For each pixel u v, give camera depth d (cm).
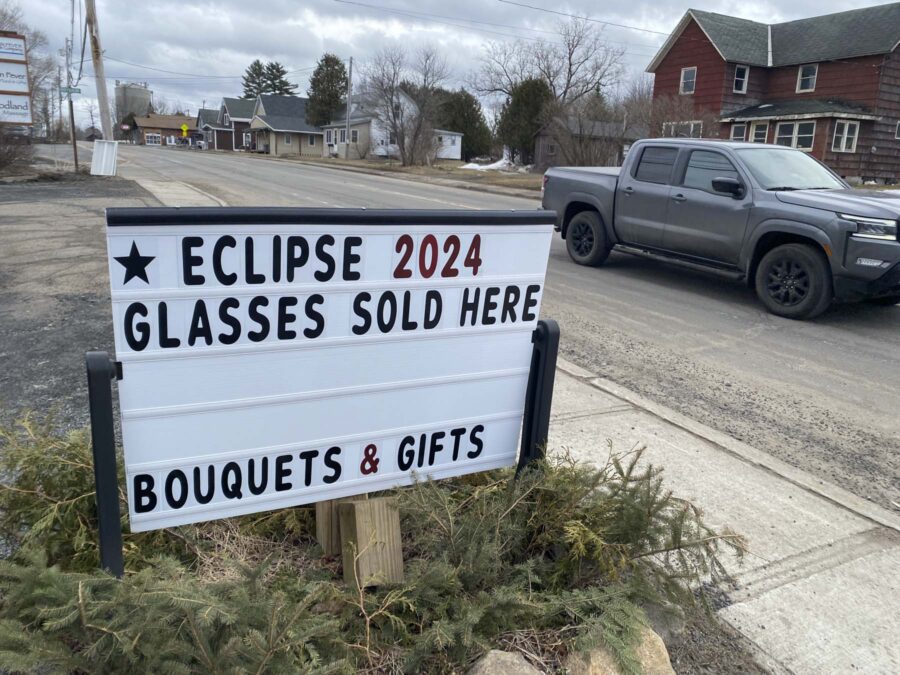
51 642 192
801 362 623
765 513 354
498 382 276
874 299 837
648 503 263
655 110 2778
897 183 3123
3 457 287
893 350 669
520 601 237
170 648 189
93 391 203
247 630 194
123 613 194
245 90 11312
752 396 531
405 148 4550
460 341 261
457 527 267
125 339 205
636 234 942
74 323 596
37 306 645
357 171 3834
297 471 245
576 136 2914
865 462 429
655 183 910
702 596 259
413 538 289
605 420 457
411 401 259
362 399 248
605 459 395
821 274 743
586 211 1026
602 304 813
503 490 299
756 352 648
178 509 228
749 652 258
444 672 222
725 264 838
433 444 270
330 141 6725
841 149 2984
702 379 564
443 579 242
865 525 348
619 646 225
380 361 247
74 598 196
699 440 436
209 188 2000
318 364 236
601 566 256
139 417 214
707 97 3328
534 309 273
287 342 228
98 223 1163
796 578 302
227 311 216
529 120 4397
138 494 221
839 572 308
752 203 792
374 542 254
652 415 472
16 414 406
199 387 219
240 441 231
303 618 211
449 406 268
